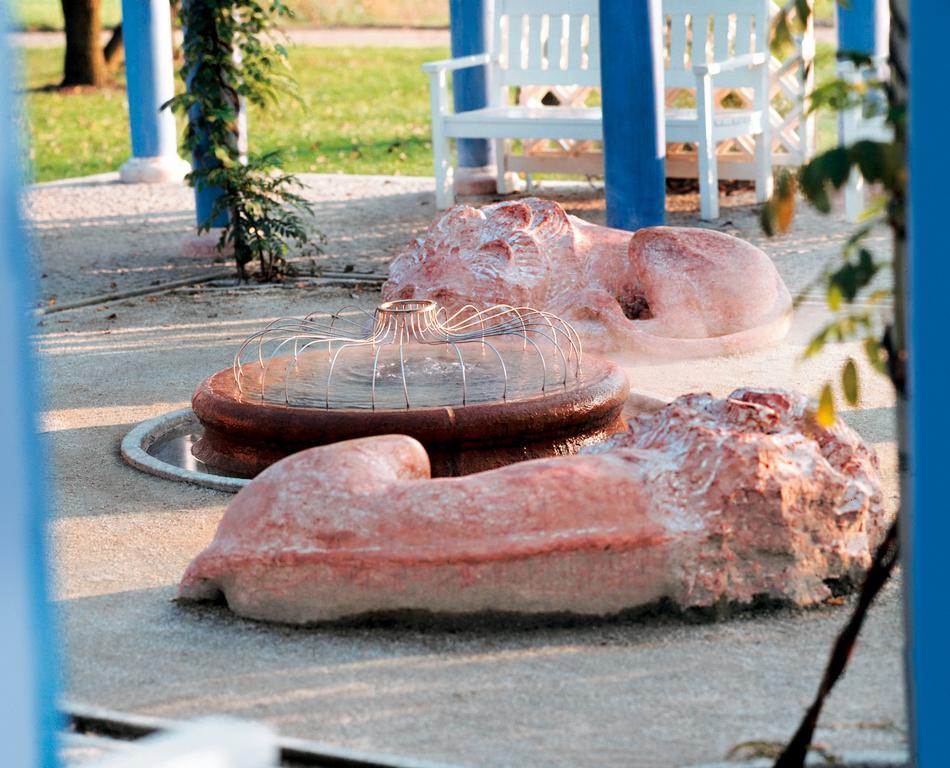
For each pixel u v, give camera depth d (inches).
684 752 135.5
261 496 174.9
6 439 68.2
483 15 489.1
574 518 165.0
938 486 100.0
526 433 215.9
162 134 560.1
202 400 232.7
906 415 117.0
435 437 211.6
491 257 290.2
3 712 69.7
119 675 157.6
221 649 164.6
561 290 300.8
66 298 374.0
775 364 286.5
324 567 167.8
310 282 383.9
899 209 114.3
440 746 138.6
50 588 75.8
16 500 69.0
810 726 125.7
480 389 225.5
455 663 158.7
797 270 356.5
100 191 544.7
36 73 910.4
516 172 506.9
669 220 430.0
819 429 183.3
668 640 163.0
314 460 175.9
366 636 167.3
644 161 359.6
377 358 234.7
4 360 67.7
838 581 173.6
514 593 165.2
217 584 175.8
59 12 1111.6
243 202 384.8
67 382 294.4
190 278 393.4
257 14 400.2
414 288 290.2
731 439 169.9
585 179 544.4
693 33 448.1
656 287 299.1
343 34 1051.3
